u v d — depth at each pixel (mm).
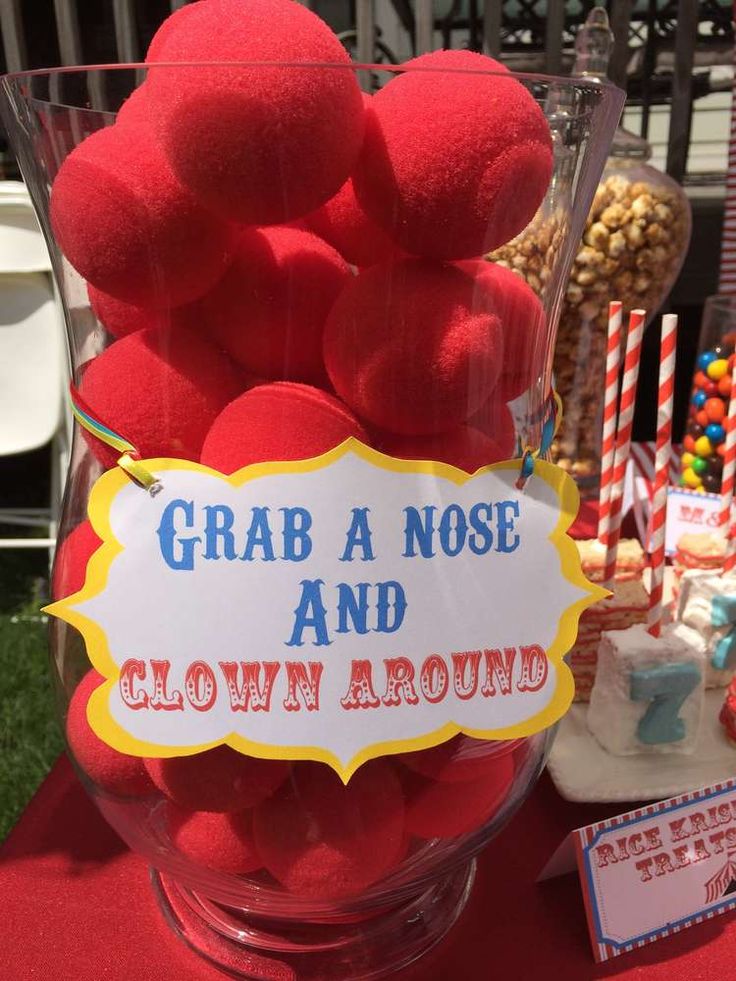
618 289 1086
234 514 389
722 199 2982
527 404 468
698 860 552
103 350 452
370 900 466
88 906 547
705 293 3047
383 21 2463
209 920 521
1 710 1718
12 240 1347
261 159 334
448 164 349
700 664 673
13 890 558
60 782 662
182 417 393
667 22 2838
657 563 700
